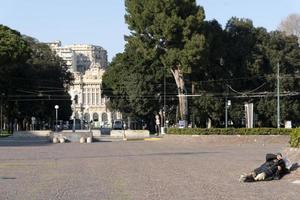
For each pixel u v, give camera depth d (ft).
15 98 306.55
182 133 174.91
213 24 244.42
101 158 98.78
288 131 164.66
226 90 255.91
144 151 123.34
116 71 302.25
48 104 344.49
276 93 258.57
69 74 370.94
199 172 70.64
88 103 587.27
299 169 64.23
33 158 99.25
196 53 210.38
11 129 325.42
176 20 211.41
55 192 51.08
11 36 253.85
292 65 267.39
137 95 276.62
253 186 55.72
